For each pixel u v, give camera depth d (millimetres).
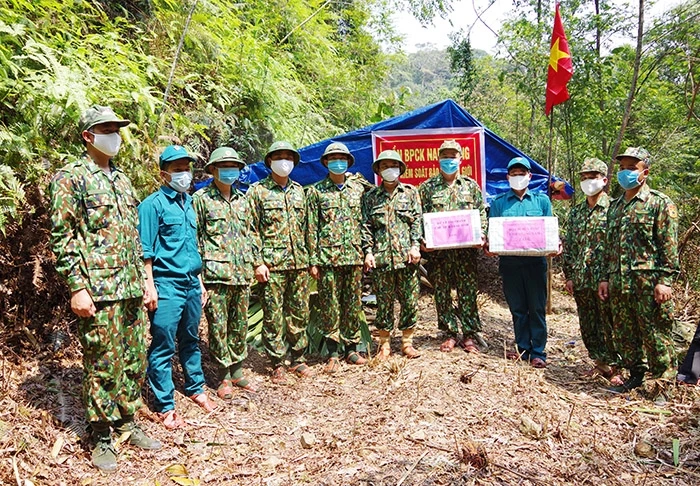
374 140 6043
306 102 7949
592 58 8234
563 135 9406
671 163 10266
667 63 9453
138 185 4527
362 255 4770
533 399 3998
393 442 3320
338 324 4793
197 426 3564
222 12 6844
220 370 4098
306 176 6043
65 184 2844
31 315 3832
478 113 13242
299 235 4535
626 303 4227
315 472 3027
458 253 5047
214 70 6477
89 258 2893
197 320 3787
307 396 4184
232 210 4086
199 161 6121
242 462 3164
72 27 4812
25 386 3395
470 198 5023
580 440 3420
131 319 3148
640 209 4117
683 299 6926
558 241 4676
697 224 7668
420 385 4156
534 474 2988
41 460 2859
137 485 2854
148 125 4859
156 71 4934
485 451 3158
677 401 4016
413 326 4945
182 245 3637
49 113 3945
